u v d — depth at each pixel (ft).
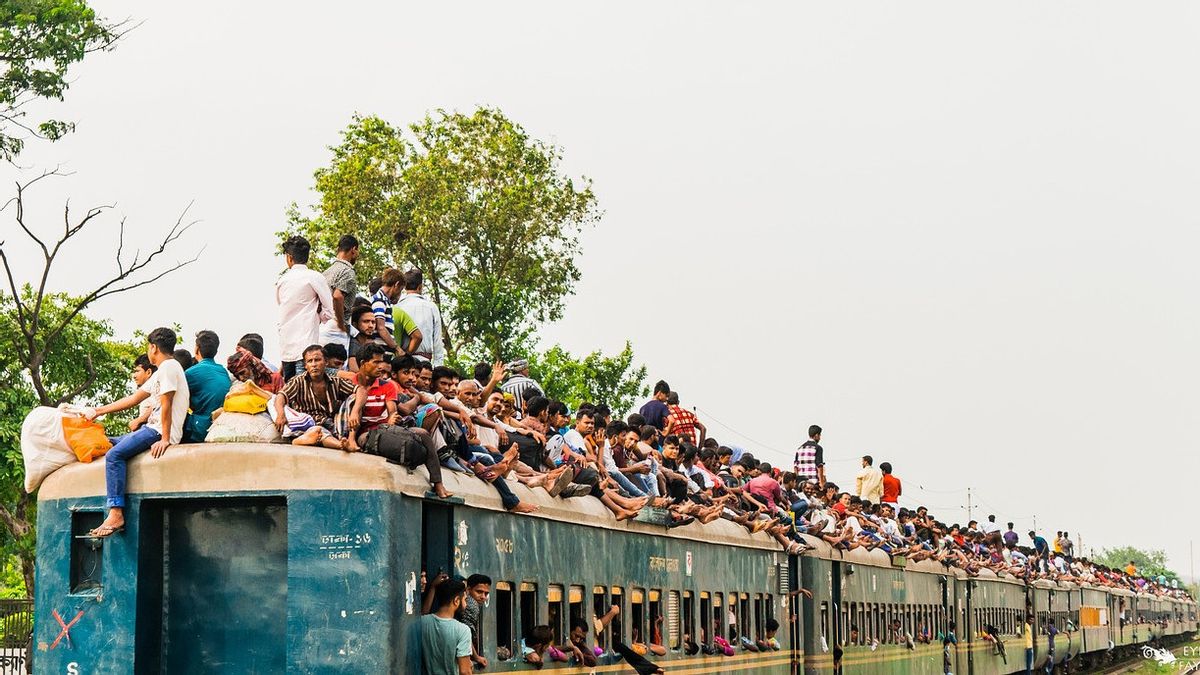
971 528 332.60
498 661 90.94
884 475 279.28
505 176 366.63
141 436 81.61
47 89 222.28
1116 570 583.58
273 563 79.97
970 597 277.03
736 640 149.38
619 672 114.32
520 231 362.53
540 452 114.52
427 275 363.35
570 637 105.50
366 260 355.97
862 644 200.03
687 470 156.04
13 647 173.37
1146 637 532.73
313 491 78.95
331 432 85.76
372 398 83.92
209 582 80.43
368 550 78.18
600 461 124.26
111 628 79.77
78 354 256.52
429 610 84.33
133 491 80.94
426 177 357.82
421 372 99.91
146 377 94.94
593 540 111.14
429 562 84.74
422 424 88.58
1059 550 479.00
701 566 139.74
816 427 227.81
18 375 251.80
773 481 174.91
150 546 80.64
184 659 80.02
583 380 349.61
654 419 171.12
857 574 201.36
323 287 100.37
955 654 260.83
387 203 357.82
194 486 80.02
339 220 357.82
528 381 139.03
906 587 231.30
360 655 77.25
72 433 83.76
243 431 82.33
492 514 92.38
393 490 79.20
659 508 128.16
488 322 344.90
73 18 222.07
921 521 274.98
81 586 81.97
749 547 157.38
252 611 79.77
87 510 82.12
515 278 362.94
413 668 80.79
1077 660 400.26
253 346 99.25
